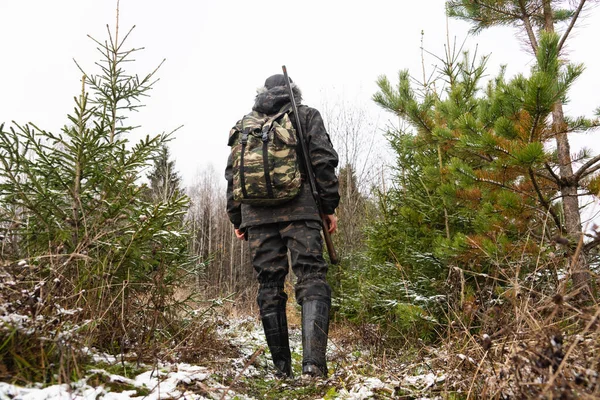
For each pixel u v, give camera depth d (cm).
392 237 502
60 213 263
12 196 256
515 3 458
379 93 473
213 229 2917
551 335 156
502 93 343
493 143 330
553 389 132
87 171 275
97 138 269
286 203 278
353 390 211
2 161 248
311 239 275
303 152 284
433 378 208
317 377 245
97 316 214
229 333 412
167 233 286
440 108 460
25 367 152
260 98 298
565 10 455
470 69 504
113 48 313
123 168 275
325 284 271
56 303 189
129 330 232
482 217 371
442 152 481
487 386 167
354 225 1077
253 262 288
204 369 213
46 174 269
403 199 523
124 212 277
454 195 369
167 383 180
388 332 393
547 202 337
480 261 345
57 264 214
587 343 158
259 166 270
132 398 156
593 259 272
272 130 277
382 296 466
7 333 154
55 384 151
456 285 286
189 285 367
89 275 229
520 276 314
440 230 465
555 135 349
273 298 284
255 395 230
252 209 287
